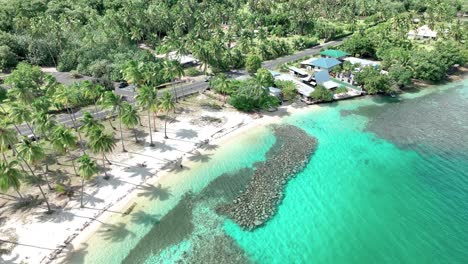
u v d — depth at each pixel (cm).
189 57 14300
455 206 6444
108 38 13712
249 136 8875
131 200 6519
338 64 13000
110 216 6112
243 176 7319
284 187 7006
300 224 6066
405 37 15925
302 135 8969
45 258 5244
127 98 10550
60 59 12962
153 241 5653
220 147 8362
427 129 9294
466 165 7656
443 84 12569
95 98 10056
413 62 12300
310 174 7431
